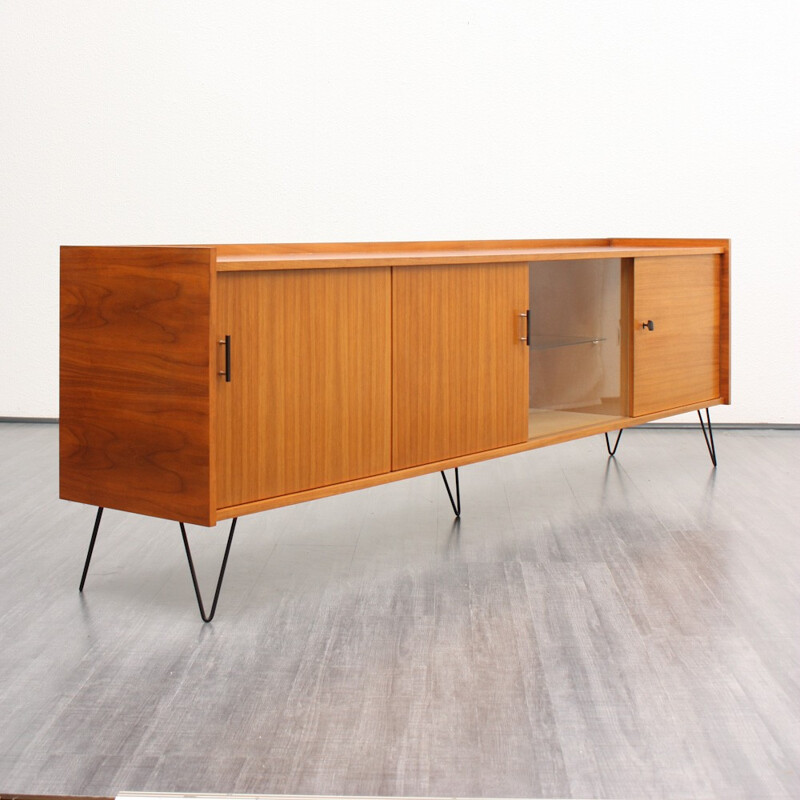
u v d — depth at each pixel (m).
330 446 2.77
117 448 2.63
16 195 5.32
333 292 2.74
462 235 5.36
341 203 5.34
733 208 5.25
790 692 2.16
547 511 3.67
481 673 2.26
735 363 5.30
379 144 5.30
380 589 2.83
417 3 5.21
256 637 2.48
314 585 2.87
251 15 5.21
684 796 1.76
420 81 5.27
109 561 3.08
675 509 3.68
